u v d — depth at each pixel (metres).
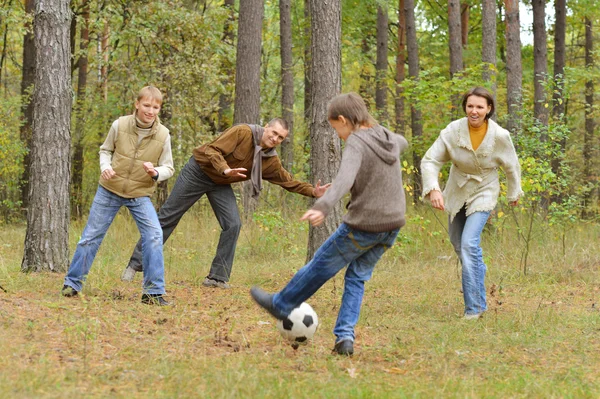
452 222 7.43
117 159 6.83
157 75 18.34
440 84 13.43
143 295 6.93
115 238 13.20
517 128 13.35
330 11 9.20
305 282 5.12
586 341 6.24
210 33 18.78
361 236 5.01
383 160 4.96
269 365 4.91
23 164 21.28
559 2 21.41
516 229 11.73
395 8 25.84
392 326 6.62
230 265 8.62
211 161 7.96
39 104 8.67
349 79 26.91
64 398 3.86
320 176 9.26
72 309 6.22
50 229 8.67
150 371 4.53
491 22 15.59
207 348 5.29
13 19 18.83
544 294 8.86
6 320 5.51
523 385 4.66
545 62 18.45
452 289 8.99
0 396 3.78
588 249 11.37
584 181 21.25
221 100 22.59
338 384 4.46
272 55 27.70
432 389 4.43
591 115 21.33
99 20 18.67
